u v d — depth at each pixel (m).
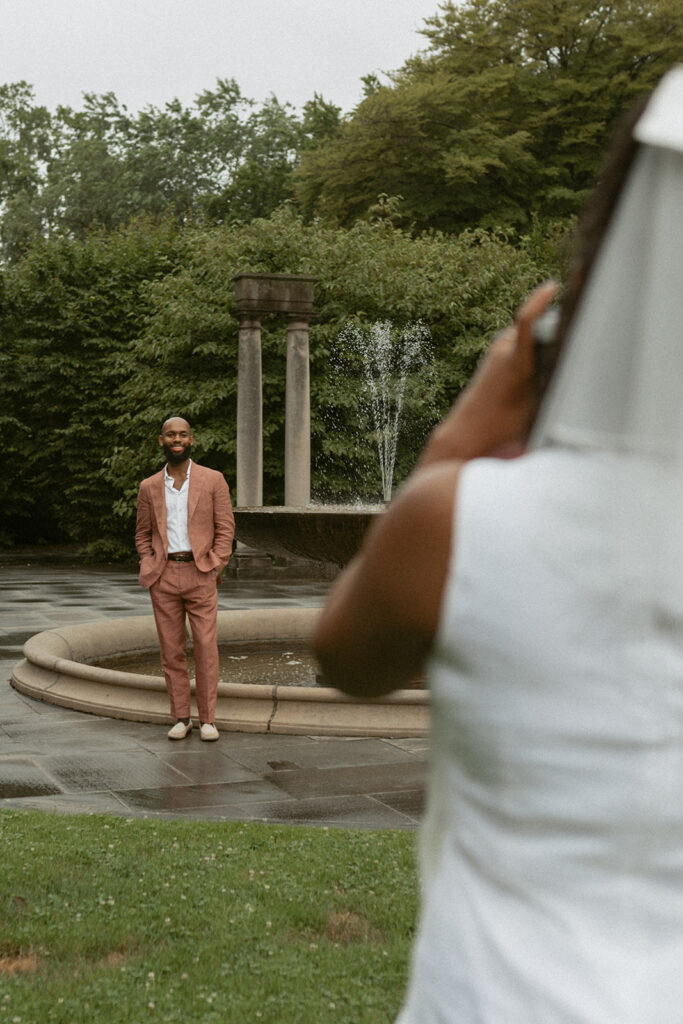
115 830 4.78
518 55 33.44
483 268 22.25
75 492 26.27
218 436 21.00
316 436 21.30
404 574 0.77
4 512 28.86
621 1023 0.69
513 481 0.77
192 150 49.38
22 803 5.42
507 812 0.75
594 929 0.72
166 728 7.27
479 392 0.89
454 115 31.25
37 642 9.22
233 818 5.16
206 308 21.30
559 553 0.72
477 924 0.76
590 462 0.73
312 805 5.40
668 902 0.72
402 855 4.46
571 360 0.74
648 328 0.71
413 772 6.08
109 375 25.89
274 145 48.91
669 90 0.71
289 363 19.27
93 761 6.32
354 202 31.72
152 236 27.97
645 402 0.71
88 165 48.84
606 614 0.71
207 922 3.72
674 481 0.71
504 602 0.74
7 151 52.38
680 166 0.71
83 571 22.62
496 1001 0.73
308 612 11.46
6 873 4.12
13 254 48.38
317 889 4.04
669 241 0.71
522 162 31.08
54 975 3.29
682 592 0.71
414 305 21.64
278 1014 3.02
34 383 26.92
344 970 3.31
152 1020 2.97
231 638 11.03
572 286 0.80
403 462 21.39
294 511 8.27
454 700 0.77
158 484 6.86
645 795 0.70
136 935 3.60
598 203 0.77
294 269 21.81
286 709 7.14
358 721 7.00
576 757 0.72
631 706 0.71
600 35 32.44
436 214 31.91
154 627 10.79
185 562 6.82
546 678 0.73
